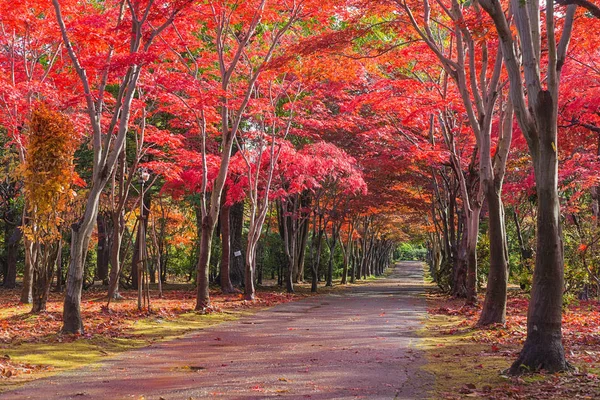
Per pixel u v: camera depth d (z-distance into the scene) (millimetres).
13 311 17344
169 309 19078
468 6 16453
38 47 18250
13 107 17469
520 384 7816
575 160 19812
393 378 8375
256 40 22297
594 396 7012
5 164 26500
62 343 11492
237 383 7984
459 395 7293
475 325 14438
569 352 10234
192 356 10375
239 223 32531
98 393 7410
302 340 12398
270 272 50812
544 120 8531
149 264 37094
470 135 23281
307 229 40594
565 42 8836
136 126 20781
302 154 24312
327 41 14852
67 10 15859
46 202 15031
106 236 32219
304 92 26375
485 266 28203
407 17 16734
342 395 7270
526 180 21625
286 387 7719
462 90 14977
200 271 19031
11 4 15344
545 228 8609
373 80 24812
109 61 14094
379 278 64375
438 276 31094
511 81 8852
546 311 8578
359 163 27047
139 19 14148
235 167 23891
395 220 51906
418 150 21469
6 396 7246
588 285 22594
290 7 18828
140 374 8703
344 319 17062
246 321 16484
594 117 17250
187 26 17672
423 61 19312
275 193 25625
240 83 21906
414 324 15641
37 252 16984
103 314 16953
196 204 31297
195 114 19156
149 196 31438
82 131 18391
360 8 15516
